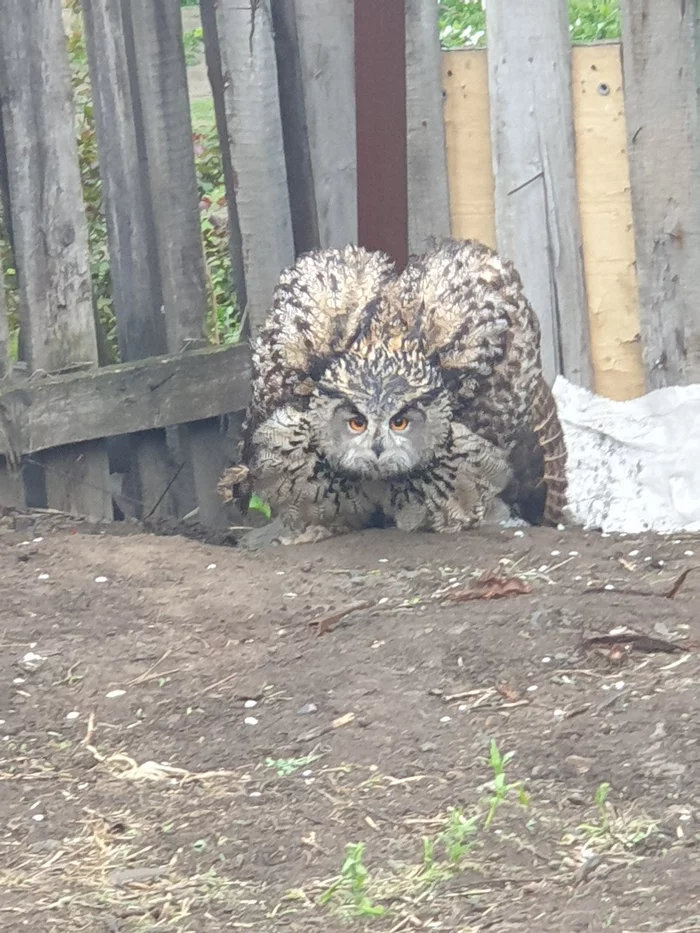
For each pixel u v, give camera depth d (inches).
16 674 75.2
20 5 90.5
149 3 93.2
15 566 85.9
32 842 62.7
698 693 67.6
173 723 70.4
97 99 94.4
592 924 54.5
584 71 96.7
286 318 88.2
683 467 96.0
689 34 94.0
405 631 75.9
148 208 96.3
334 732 68.4
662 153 95.7
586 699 68.6
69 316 94.6
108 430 95.5
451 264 90.4
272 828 62.3
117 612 80.7
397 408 84.3
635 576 82.4
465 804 62.6
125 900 58.9
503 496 91.9
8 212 93.5
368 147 96.7
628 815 60.9
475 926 55.6
